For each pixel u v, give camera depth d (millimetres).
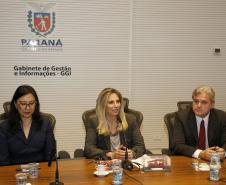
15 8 4504
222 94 5133
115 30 4773
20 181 2047
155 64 4930
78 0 4641
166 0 4840
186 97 5062
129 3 4758
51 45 4648
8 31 4523
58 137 4820
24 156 2889
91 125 3080
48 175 2277
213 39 5027
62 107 4781
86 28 4703
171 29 4906
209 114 3107
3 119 3076
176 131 3109
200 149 2996
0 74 4562
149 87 4961
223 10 5008
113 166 2283
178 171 2379
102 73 4816
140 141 3068
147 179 2197
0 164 2758
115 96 2992
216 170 2182
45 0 4562
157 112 5023
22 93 2809
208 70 5070
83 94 4809
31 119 2934
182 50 4969
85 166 2502
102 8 4711
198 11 4938
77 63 4742
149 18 4836
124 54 4836
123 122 3043
